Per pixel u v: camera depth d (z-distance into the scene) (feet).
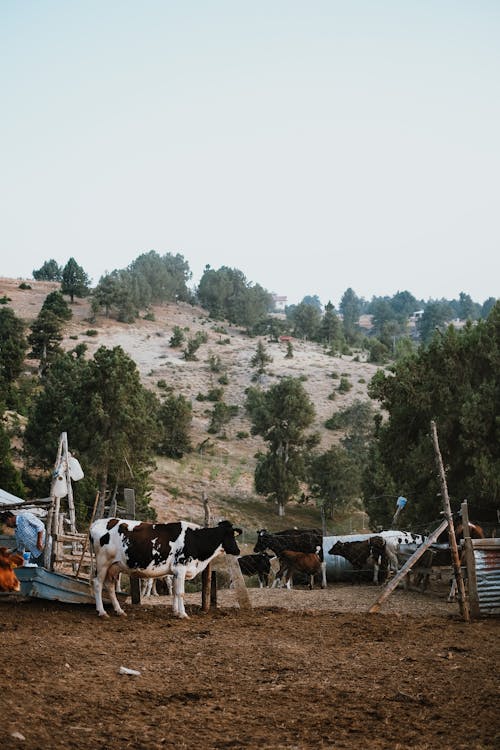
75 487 186.39
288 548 82.79
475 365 114.62
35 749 25.64
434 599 68.28
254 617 56.18
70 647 41.68
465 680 37.11
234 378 481.87
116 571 54.90
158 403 329.93
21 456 214.90
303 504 301.02
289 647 44.16
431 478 111.34
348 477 279.69
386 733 29.27
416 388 114.62
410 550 74.79
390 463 122.83
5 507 59.26
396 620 55.31
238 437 373.40
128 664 38.96
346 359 570.46
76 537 59.21
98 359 205.67
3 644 40.98
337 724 30.37
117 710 30.96
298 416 289.74
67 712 30.01
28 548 59.57
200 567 56.13
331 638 47.44
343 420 392.88
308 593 73.51
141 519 206.08
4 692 31.30
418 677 37.68
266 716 31.19
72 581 56.03
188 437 333.21
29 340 419.95
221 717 30.89
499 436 105.40
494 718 31.17
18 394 319.06
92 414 197.77
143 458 209.87
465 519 59.36
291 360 538.47
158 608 59.57
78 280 651.25
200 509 259.39
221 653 42.39
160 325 622.54
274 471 279.49
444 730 29.76
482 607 57.06
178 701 32.94
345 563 86.63
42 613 53.36
